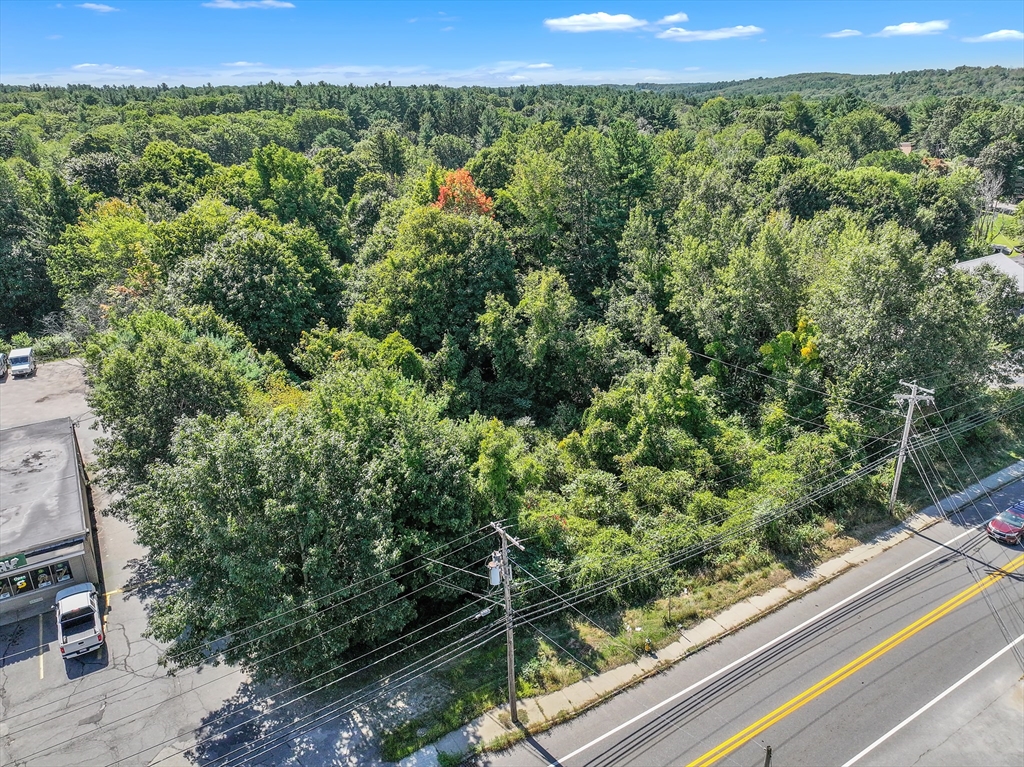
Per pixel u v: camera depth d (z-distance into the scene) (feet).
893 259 95.45
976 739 56.44
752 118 361.51
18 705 61.36
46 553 72.43
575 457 95.81
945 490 93.91
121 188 230.68
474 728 58.18
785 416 101.71
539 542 74.38
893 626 69.15
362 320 124.77
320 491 57.98
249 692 62.59
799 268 117.29
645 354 129.39
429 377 112.16
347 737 57.52
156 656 67.21
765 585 75.56
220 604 54.24
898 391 94.63
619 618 70.90
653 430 92.32
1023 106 378.32
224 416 78.79
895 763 54.34
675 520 80.53
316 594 55.57
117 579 79.10
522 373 122.01
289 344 129.08
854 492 89.30
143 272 146.72
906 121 430.61
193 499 55.62
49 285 188.14
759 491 85.97
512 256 138.92
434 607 71.67
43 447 92.12
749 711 59.36
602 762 54.80
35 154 301.63
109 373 78.18
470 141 381.81
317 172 257.75
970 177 246.06
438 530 67.67
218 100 472.03
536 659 65.41
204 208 155.84
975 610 71.36
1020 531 81.51
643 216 143.23
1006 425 111.24
